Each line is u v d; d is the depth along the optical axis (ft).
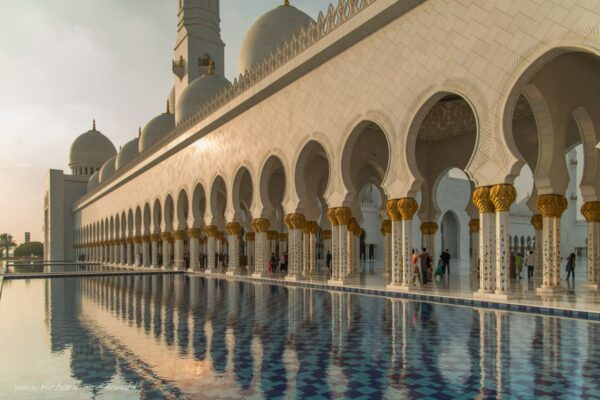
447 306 27.04
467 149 50.55
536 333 18.80
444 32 30.55
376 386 12.49
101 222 130.31
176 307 28.94
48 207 162.20
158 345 17.88
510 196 27.02
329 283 40.88
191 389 12.47
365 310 25.93
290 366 14.61
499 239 27.35
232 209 57.82
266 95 51.08
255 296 34.32
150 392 12.28
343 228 39.88
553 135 31.09
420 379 13.02
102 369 14.57
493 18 27.48
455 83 29.66
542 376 13.08
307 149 45.16
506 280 27.35
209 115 63.36
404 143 33.30
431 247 53.21
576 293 30.53
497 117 27.07
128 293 39.01
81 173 167.84
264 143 51.49
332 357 15.61
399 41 34.06
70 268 97.40
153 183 88.94
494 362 14.57
